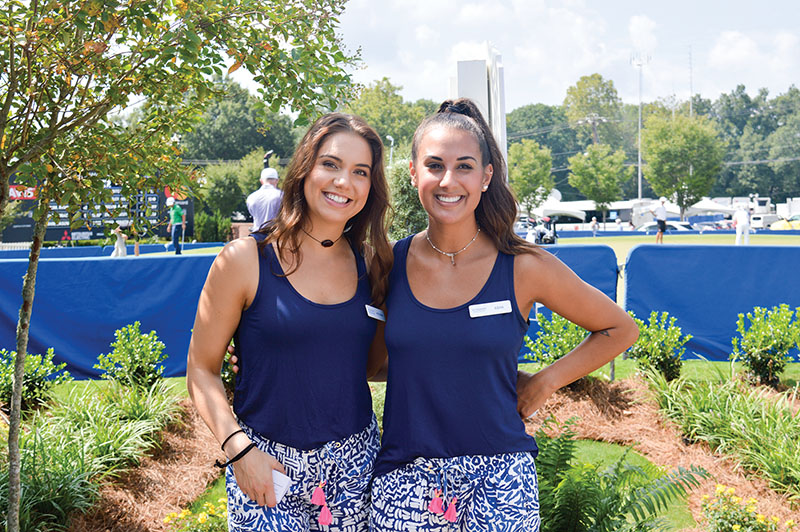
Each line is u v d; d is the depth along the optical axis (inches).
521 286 84.0
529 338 265.9
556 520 112.0
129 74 109.8
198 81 120.1
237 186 1897.1
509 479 78.7
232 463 78.3
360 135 85.2
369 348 89.4
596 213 2763.3
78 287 261.7
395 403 82.0
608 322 87.1
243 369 84.1
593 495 111.0
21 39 94.7
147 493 163.0
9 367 216.8
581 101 4104.3
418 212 267.4
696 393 206.1
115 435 178.4
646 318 266.2
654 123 2486.5
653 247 264.7
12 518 121.6
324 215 83.1
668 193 2449.6
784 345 241.6
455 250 84.6
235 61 109.9
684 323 267.0
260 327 81.0
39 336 259.3
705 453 183.9
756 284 267.1
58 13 100.0
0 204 114.0
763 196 3705.7
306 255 84.8
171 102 117.9
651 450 187.0
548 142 4562.0
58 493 146.7
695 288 266.5
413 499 79.0
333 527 83.8
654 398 216.1
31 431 167.3
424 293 83.3
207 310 81.7
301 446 81.1
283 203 85.6
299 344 80.7
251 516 79.3
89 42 99.9
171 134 126.5
